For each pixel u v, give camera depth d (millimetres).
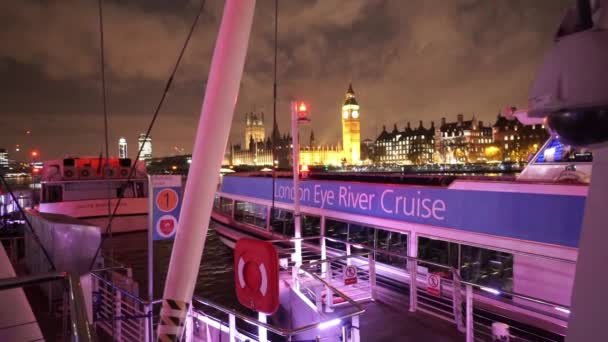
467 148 197000
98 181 23406
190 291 3857
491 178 10812
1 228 21672
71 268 9992
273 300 5844
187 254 3803
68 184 23188
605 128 1275
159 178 7043
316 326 6066
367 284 11430
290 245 16234
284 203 17312
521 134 182375
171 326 3770
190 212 3789
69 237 9992
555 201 8477
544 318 8453
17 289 5742
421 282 10812
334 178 15828
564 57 1354
